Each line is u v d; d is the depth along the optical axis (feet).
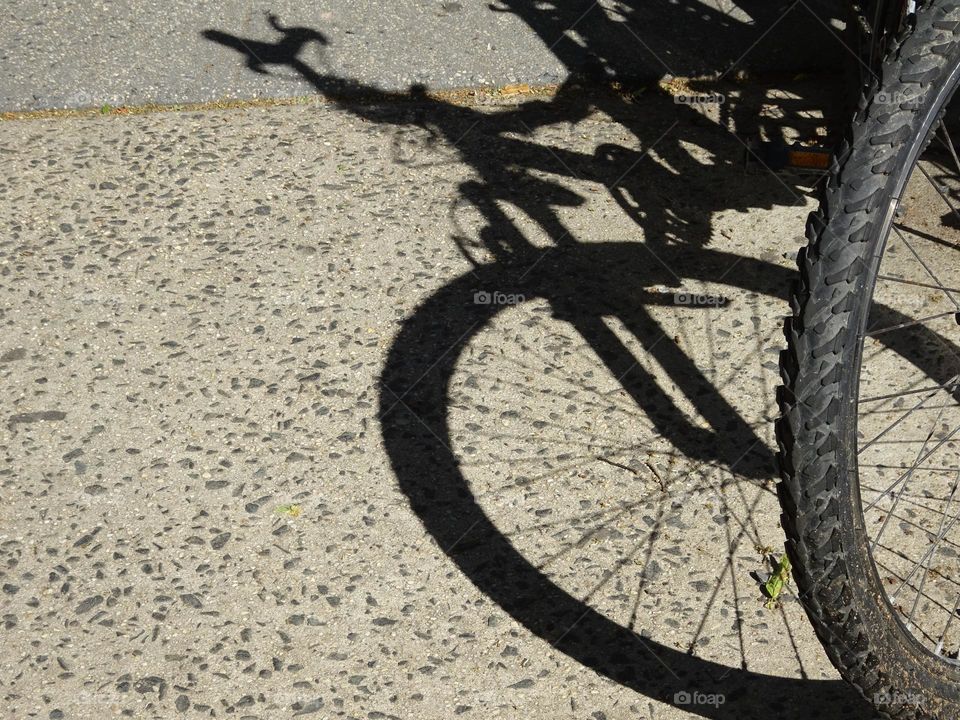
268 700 4.04
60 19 8.04
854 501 3.24
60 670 4.12
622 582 4.42
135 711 4.00
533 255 5.98
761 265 5.86
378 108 7.20
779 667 4.13
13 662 4.14
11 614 4.30
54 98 7.25
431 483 4.81
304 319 5.59
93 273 5.84
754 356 5.35
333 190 6.46
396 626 4.27
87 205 6.33
